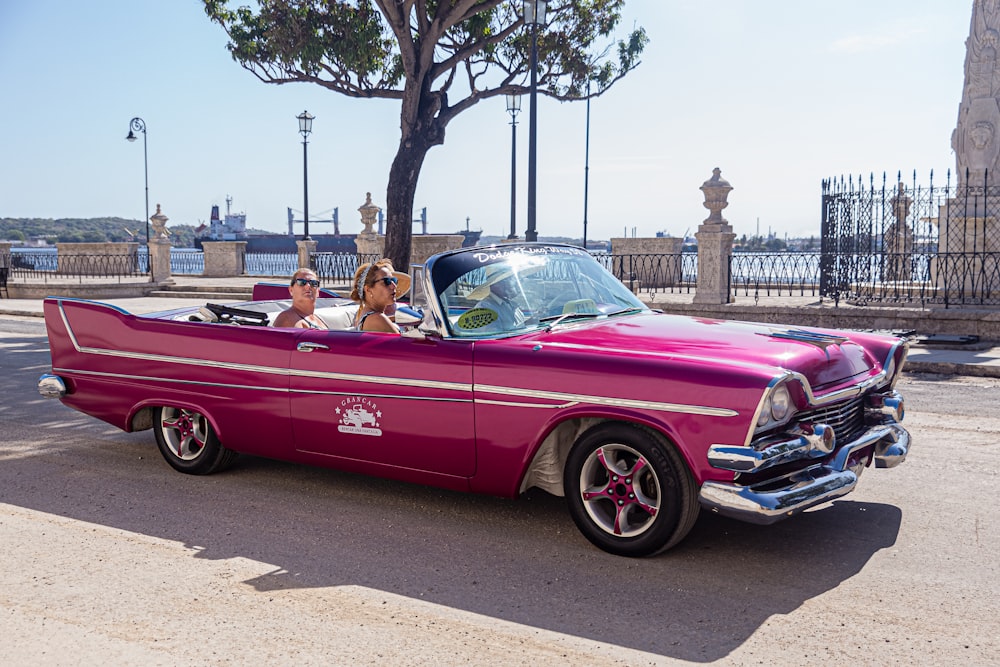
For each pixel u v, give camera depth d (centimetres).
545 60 1967
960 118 1614
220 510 482
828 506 472
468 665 298
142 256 3234
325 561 402
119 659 305
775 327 468
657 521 384
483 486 434
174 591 368
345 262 2550
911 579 369
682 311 1534
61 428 705
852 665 294
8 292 2488
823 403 383
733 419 354
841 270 1625
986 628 321
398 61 2031
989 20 1564
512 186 2478
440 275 446
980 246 1548
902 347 461
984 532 427
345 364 466
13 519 469
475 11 1596
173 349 539
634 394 378
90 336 579
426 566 394
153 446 641
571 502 414
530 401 405
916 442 619
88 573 389
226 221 14538
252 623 335
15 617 342
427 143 1686
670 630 324
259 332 504
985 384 886
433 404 436
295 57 1772
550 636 321
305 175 2681
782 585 365
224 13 1838
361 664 300
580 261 513
